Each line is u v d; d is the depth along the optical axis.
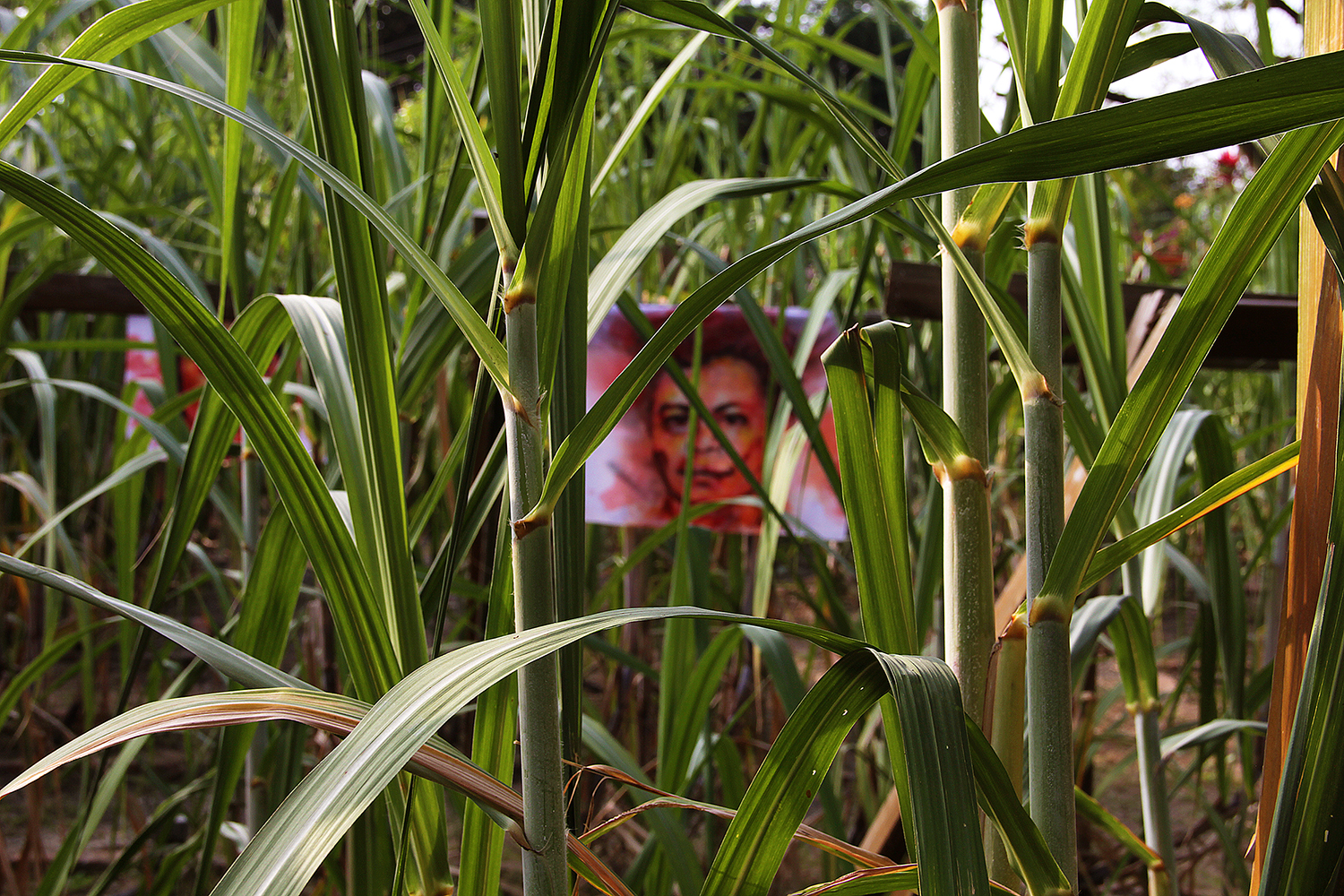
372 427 0.45
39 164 1.67
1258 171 0.30
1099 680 2.24
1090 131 0.24
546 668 0.33
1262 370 1.24
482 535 1.14
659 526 1.15
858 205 0.28
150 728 0.34
